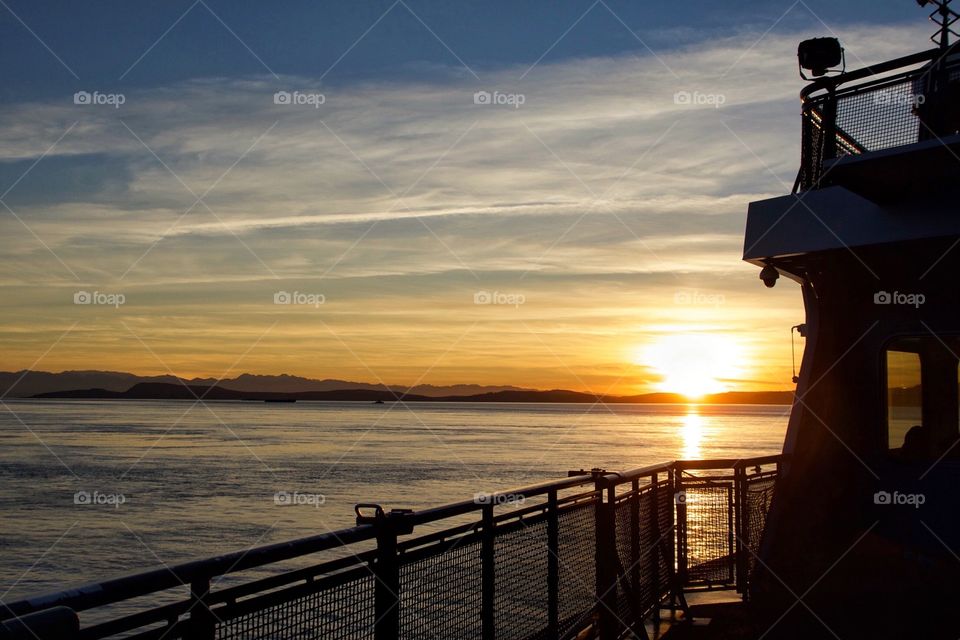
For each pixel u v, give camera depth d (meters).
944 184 5.78
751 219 6.79
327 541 3.24
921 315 6.61
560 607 5.29
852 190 5.78
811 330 7.17
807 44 6.45
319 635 3.22
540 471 78.69
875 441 6.78
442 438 152.38
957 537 6.29
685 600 7.24
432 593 3.95
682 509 7.54
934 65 5.88
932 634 6.15
